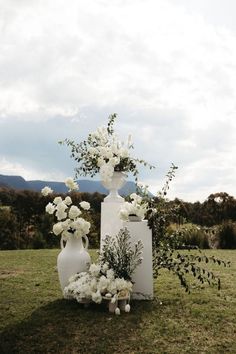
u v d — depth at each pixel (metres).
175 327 4.73
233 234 14.05
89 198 18.02
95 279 5.52
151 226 6.03
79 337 4.39
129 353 4.01
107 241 6.15
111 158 6.38
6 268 8.40
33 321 4.87
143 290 5.97
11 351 4.01
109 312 5.29
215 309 5.46
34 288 6.52
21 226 15.01
